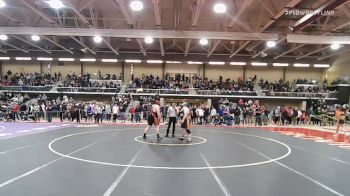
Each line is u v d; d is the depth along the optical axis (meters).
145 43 27.19
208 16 18.06
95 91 29.86
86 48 25.77
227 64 34.56
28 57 30.05
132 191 5.35
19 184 5.61
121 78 33.66
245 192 5.45
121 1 13.21
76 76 33.12
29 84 30.86
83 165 7.28
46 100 26.67
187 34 17.44
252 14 17.53
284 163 8.13
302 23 13.68
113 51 27.59
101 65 34.41
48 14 17.44
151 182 5.95
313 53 27.97
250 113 24.61
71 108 22.50
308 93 30.20
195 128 18.98
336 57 31.44
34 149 9.42
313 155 9.58
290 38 16.72
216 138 13.51
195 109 23.38
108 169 6.93
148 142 11.48
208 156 8.86
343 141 13.70
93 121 22.83
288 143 12.41
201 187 5.70
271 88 32.12
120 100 26.39
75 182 5.82
